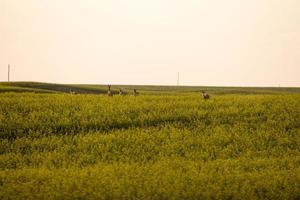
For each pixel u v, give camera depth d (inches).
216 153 1819.6
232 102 2645.2
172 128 2095.2
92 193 1243.2
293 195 1275.8
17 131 2038.6
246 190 1286.9
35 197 1228.5
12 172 1528.1
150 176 1408.7
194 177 1397.6
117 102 2600.9
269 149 1886.1
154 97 2888.8
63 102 2527.1
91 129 2116.1
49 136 1991.9
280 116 2308.1
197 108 2459.4
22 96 2805.1
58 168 1624.0
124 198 1213.1
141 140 1934.1
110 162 1694.1
